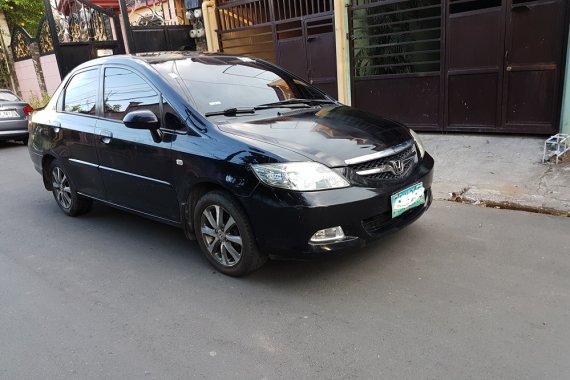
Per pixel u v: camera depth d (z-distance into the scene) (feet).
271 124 12.46
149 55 15.31
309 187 10.55
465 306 10.43
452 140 24.11
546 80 21.75
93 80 16.14
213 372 8.89
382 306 10.65
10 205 20.70
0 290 12.70
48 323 10.96
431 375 8.40
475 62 23.44
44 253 15.08
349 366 8.79
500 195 16.79
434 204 16.89
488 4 24.27
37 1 60.29
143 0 45.80
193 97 13.09
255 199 10.98
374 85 27.17
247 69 15.43
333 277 12.10
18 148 36.83
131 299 11.81
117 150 14.51
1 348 10.07
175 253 14.39
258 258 11.80
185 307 11.25
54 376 9.08
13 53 55.47
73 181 17.30
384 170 11.51
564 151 19.80
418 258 12.80
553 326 9.55
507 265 12.16
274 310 10.82
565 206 15.37
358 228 11.00
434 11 25.90
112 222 17.61
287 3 30.73
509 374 8.30
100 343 10.05
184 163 12.39
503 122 23.35
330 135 11.84
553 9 20.85
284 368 8.86
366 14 27.02
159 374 8.94
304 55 29.71
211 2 34.12
